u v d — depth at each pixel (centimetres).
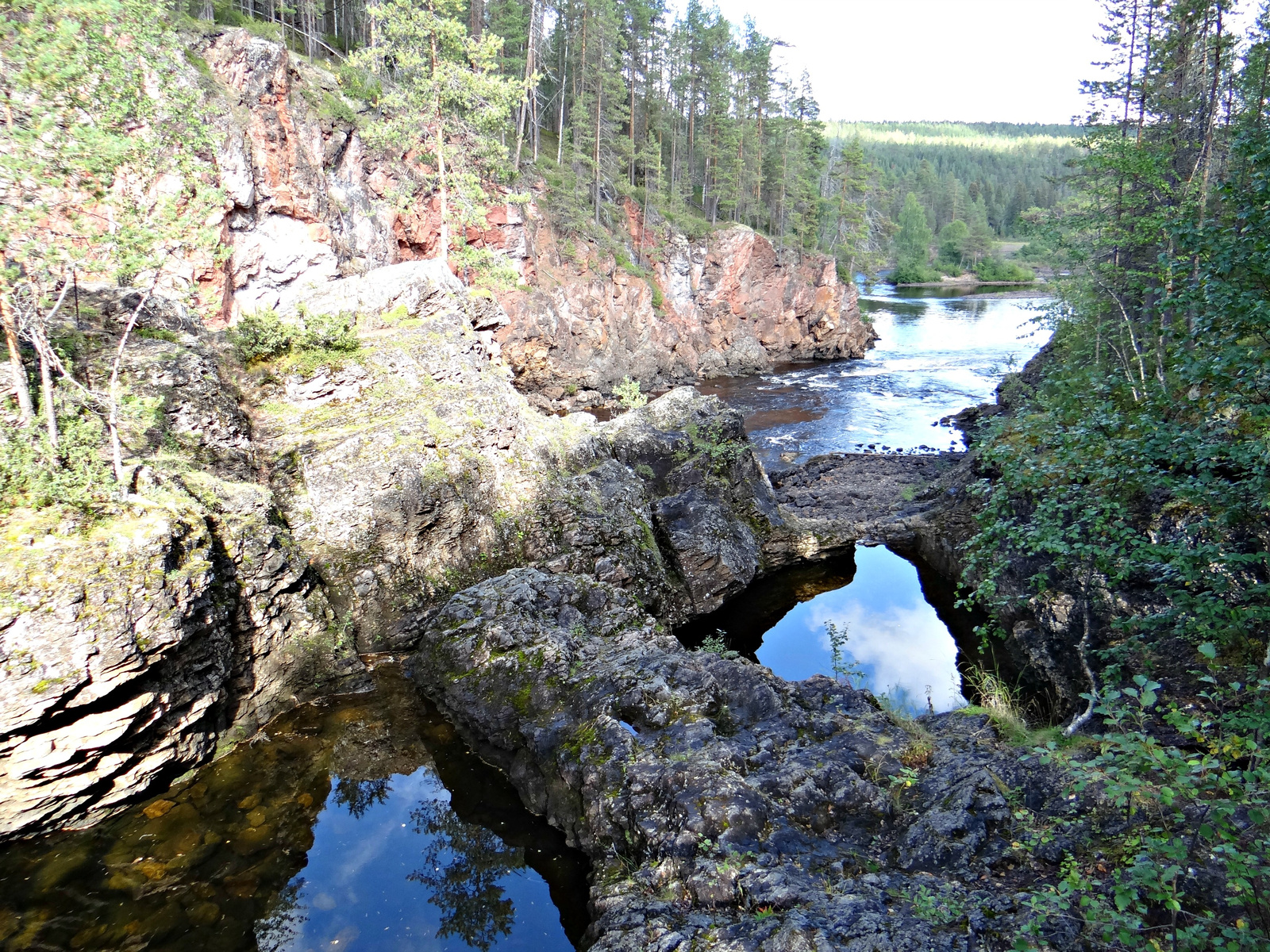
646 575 1881
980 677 1584
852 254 8050
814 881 848
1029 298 9525
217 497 1362
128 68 1128
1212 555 807
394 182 4100
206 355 1655
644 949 787
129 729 1080
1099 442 965
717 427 2345
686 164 7256
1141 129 2441
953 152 19150
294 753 1291
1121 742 562
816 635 1895
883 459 3272
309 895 1000
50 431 1149
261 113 3306
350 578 1580
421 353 1912
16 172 1015
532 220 4966
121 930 917
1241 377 783
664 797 1009
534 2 5194
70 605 1003
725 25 7000
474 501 1780
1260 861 537
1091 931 672
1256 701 668
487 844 1112
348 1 5122
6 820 1019
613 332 5391
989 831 886
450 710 1385
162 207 1203
